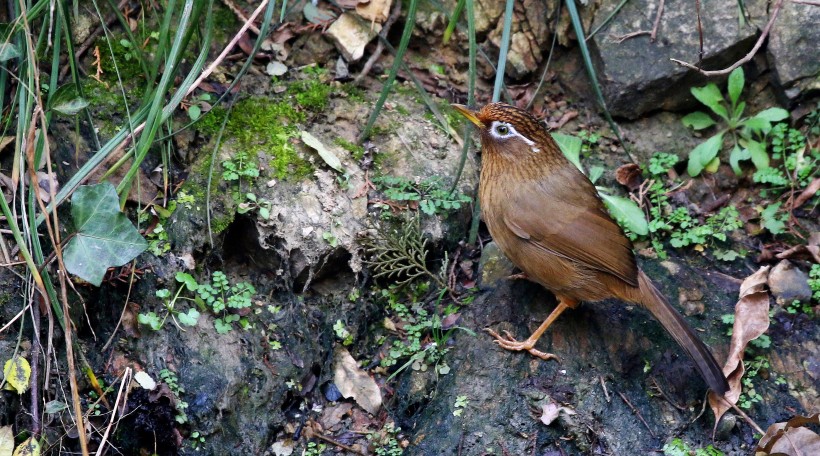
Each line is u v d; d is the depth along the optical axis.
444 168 6.70
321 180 6.33
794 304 6.26
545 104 7.46
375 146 6.68
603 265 5.65
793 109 7.09
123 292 5.75
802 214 6.82
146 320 5.66
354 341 6.18
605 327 6.05
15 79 6.09
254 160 6.32
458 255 6.57
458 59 7.48
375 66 7.25
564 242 5.68
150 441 5.46
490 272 6.40
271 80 6.88
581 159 7.10
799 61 6.97
